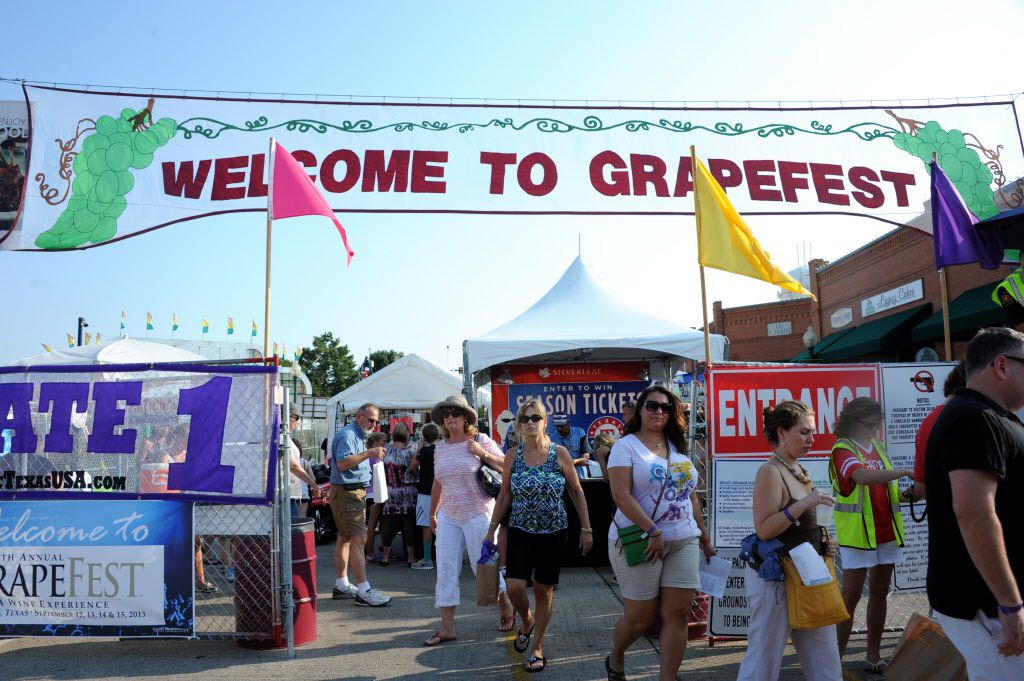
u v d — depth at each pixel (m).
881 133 8.73
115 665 5.61
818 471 5.95
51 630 5.75
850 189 8.55
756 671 4.24
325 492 12.93
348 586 7.91
